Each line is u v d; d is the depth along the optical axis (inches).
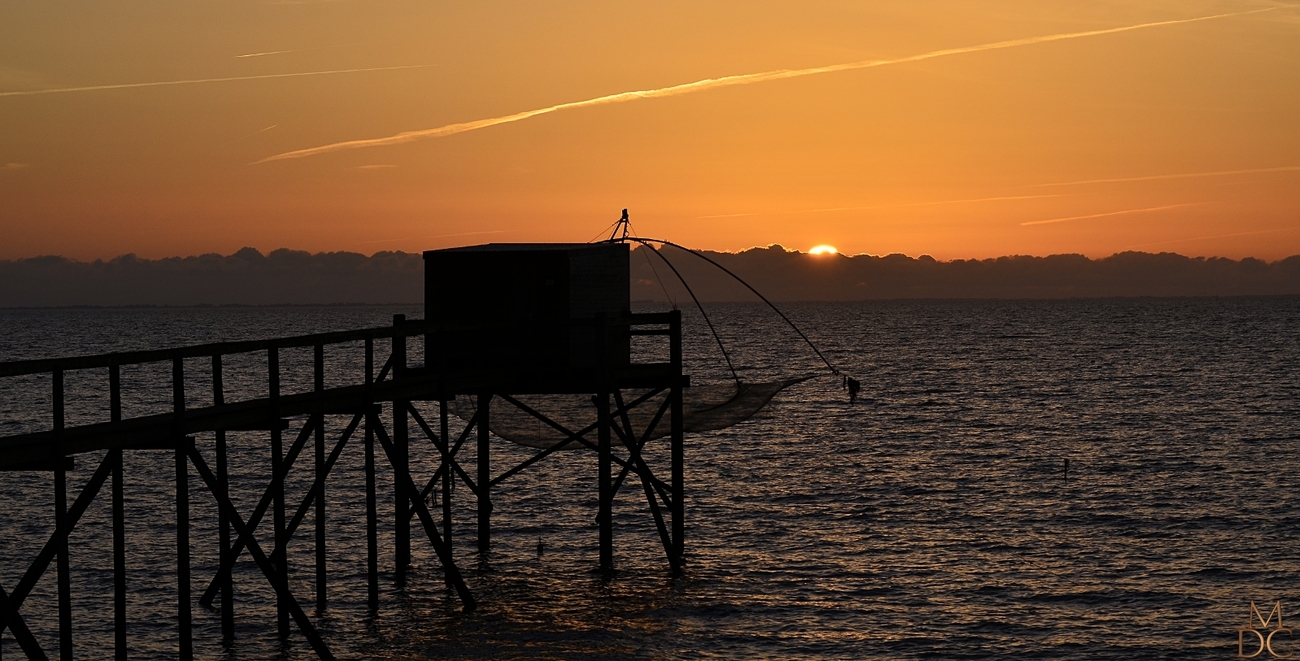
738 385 1638.8
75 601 1363.2
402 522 1457.9
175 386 925.8
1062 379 4958.2
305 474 2358.5
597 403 1385.3
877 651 1213.7
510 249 1416.1
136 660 1155.9
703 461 2551.7
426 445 2844.5
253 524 1126.4
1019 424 3294.8
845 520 1872.5
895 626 1295.5
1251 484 2144.4
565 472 2336.4
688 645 1229.7
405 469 1307.8
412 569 1525.6
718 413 1644.9
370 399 1151.6
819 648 1223.5
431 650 1198.9
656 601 1389.0
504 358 1391.5
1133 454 2596.0
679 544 1553.9
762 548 1668.3
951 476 2319.1
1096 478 2260.1
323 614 1311.5
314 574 1496.1
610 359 1494.8
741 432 3122.5
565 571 1530.5
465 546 1668.3
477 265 1395.2
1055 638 1247.5
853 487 2188.7
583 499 2034.9
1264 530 1734.7
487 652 1195.3
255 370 6323.8
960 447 2785.4
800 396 4274.1
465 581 1473.9
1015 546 1667.1
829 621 1315.2
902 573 1518.2
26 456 770.8
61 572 829.2
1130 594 1405.0
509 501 2015.3
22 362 765.9
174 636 1232.8
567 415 1724.9
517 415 1720.0
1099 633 1262.3
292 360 7421.3
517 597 1401.3
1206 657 1183.6
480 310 1398.9
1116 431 3070.9
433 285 1406.3
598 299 1476.4
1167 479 2225.6
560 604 1373.0
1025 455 2615.7
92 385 5088.6
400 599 1382.9
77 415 3814.0
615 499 2033.7
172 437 909.8
